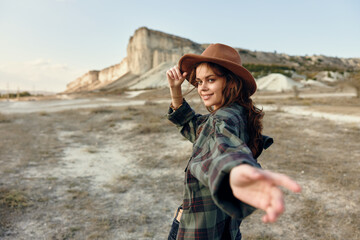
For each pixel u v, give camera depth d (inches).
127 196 192.2
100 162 285.0
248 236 136.7
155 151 319.6
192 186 34.1
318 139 354.3
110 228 148.1
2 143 359.3
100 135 442.9
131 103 1299.2
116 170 255.1
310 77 3929.6
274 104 925.8
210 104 36.5
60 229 146.3
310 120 525.0
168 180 221.5
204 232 33.7
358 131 407.5
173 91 48.4
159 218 160.9
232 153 22.1
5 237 137.7
